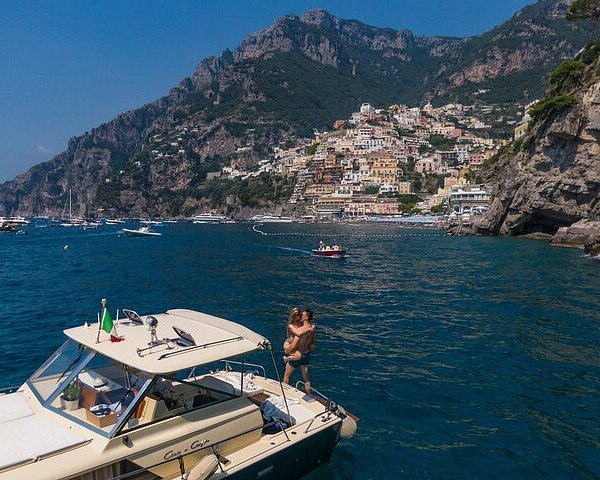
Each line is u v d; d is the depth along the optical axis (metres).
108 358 8.02
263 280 41.44
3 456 6.64
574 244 72.00
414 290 35.44
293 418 9.77
